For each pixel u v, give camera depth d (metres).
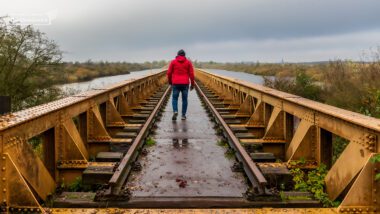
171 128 10.51
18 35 16.88
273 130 8.16
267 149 8.12
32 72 17.55
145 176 5.88
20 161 4.38
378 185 4.09
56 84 18.95
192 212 4.20
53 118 5.54
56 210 4.22
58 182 5.81
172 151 7.62
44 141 5.65
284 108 7.78
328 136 5.78
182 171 6.17
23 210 4.05
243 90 13.84
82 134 7.68
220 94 21.75
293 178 5.71
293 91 21.02
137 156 6.90
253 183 5.18
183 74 12.08
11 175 4.03
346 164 4.64
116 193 4.73
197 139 8.90
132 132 9.64
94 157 7.56
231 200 4.70
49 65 17.94
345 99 15.75
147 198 4.80
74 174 5.95
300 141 6.11
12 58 16.83
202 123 11.52
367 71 16.98
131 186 5.37
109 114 10.18
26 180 4.49
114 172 5.40
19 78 17.25
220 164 6.63
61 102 6.24
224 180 5.70
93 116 7.98
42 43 17.66
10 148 4.16
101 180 5.77
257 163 6.36
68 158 6.01
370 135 4.09
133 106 14.93
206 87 29.78
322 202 4.67
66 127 6.04
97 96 8.62
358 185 4.11
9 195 4.03
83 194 4.95
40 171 4.89
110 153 7.16
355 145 4.46
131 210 4.26
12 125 4.05
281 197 4.72
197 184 5.49
